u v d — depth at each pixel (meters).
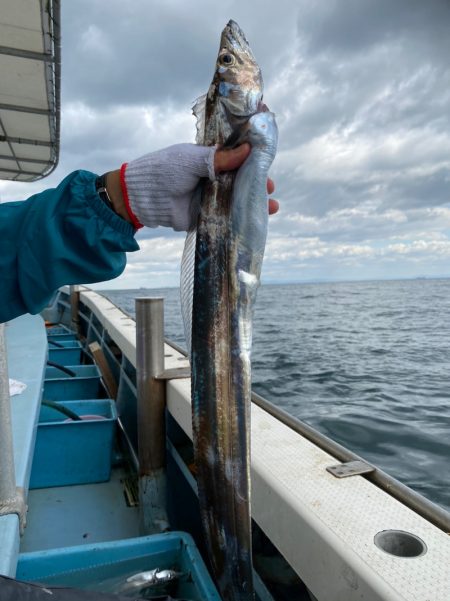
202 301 1.16
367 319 17.84
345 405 5.70
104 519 2.76
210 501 1.12
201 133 1.30
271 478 1.51
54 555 1.84
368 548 1.15
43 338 4.58
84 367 4.95
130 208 1.10
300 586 1.60
